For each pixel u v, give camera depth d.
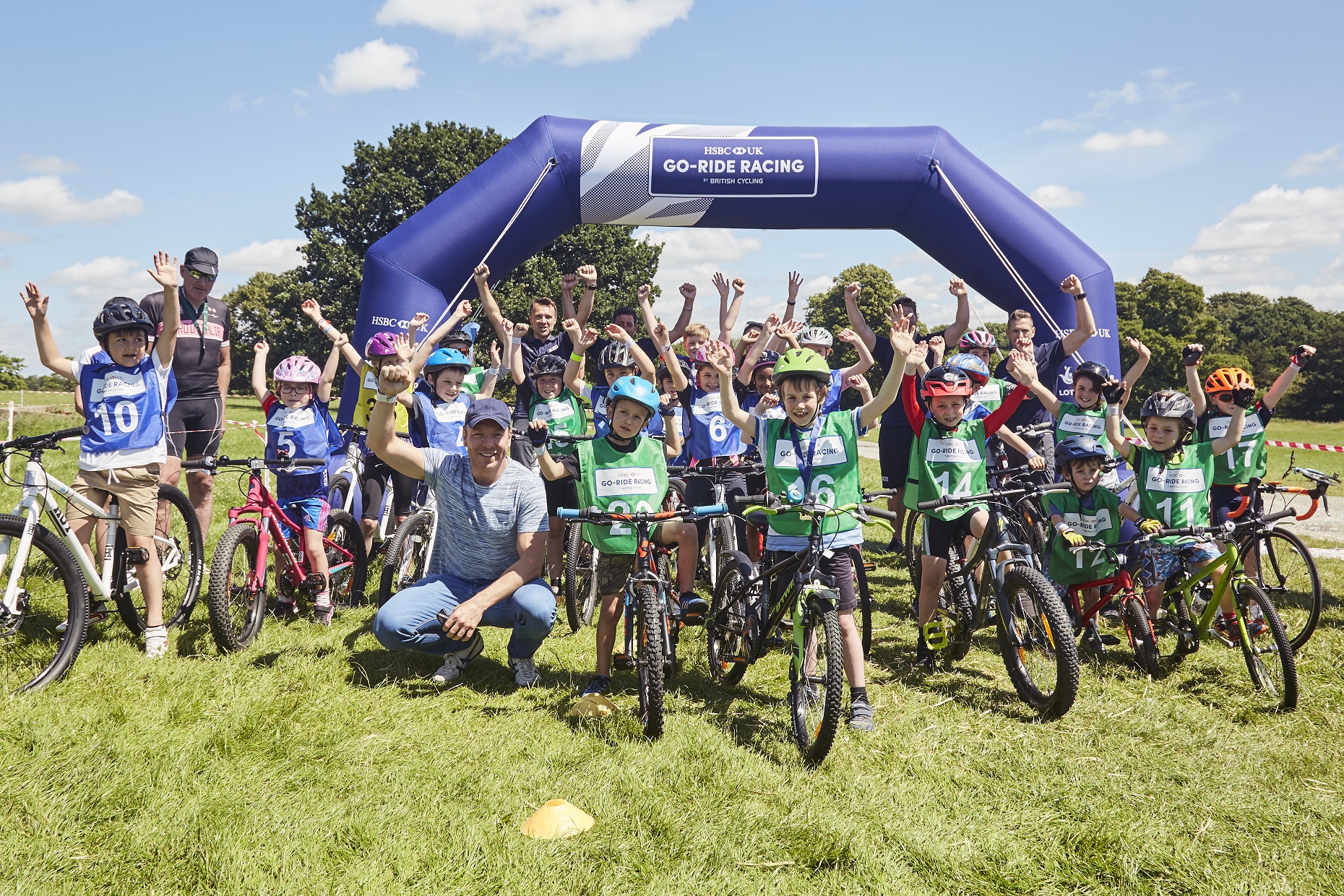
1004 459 7.07
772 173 8.55
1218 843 3.12
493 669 4.86
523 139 8.63
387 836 2.97
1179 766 3.74
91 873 2.71
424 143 36.75
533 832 3.05
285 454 5.22
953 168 8.68
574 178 8.61
